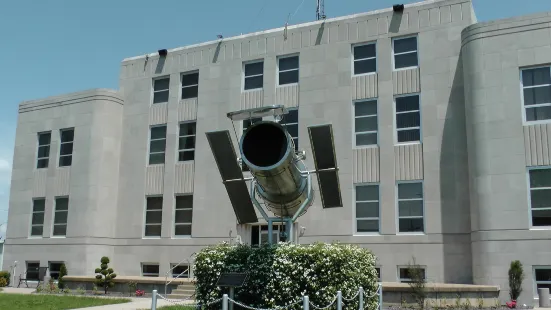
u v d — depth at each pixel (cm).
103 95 2898
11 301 1994
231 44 2730
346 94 2430
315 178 2397
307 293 1287
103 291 2522
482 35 2138
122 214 2833
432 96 2278
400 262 2214
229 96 2680
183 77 2856
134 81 2955
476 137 2092
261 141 1231
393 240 2239
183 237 2664
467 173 2169
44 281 2650
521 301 1912
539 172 1994
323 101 2462
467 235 2130
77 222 2802
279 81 2600
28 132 3127
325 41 2514
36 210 3023
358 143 2391
